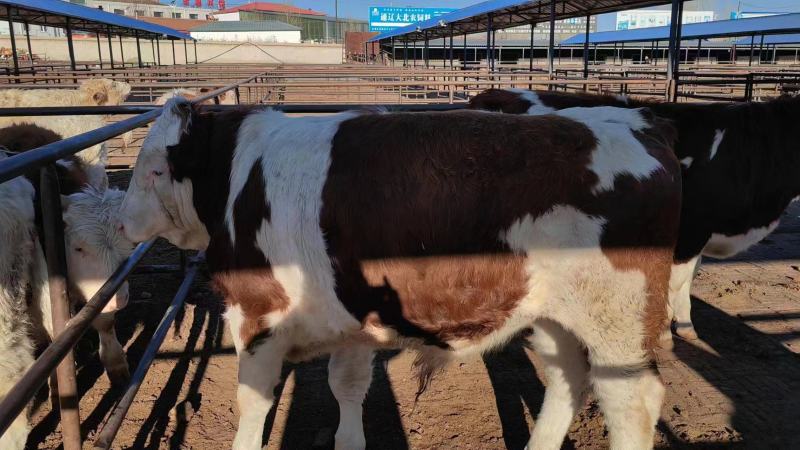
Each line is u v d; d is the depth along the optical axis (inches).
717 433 138.4
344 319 105.6
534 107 208.7
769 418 144.1
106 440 111.4
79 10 820.6
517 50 1982.0
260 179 106.4
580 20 2207.2
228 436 137.6
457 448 134.3
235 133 114.1
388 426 141.9
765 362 170.9
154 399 151.7
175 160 115.3
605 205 97.5
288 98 759.7
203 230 121.5
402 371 165.9
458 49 1943.9
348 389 125.9
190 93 463.2
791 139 176.7
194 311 203.2
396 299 101.8
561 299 100.7
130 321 195.6
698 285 227.6
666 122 114.3
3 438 108.3
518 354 175.6
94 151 278.1
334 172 102.3
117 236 136.6
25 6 607.5
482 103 224.2
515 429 141.0
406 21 2511.1
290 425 142.6
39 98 322.3
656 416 104.8
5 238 108.2
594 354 104.8
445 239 98.2
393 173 99.8
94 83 334.0
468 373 165.3
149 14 3417.8
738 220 179.0
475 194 97.3
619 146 101.4
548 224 97.2
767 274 238.8
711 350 178.1
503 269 98.6
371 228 99.7
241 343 111.0
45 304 119.7
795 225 308.2
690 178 176.4
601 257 98.5
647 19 2561.5
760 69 791.7
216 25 2785.4
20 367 110.9
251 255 106.7
